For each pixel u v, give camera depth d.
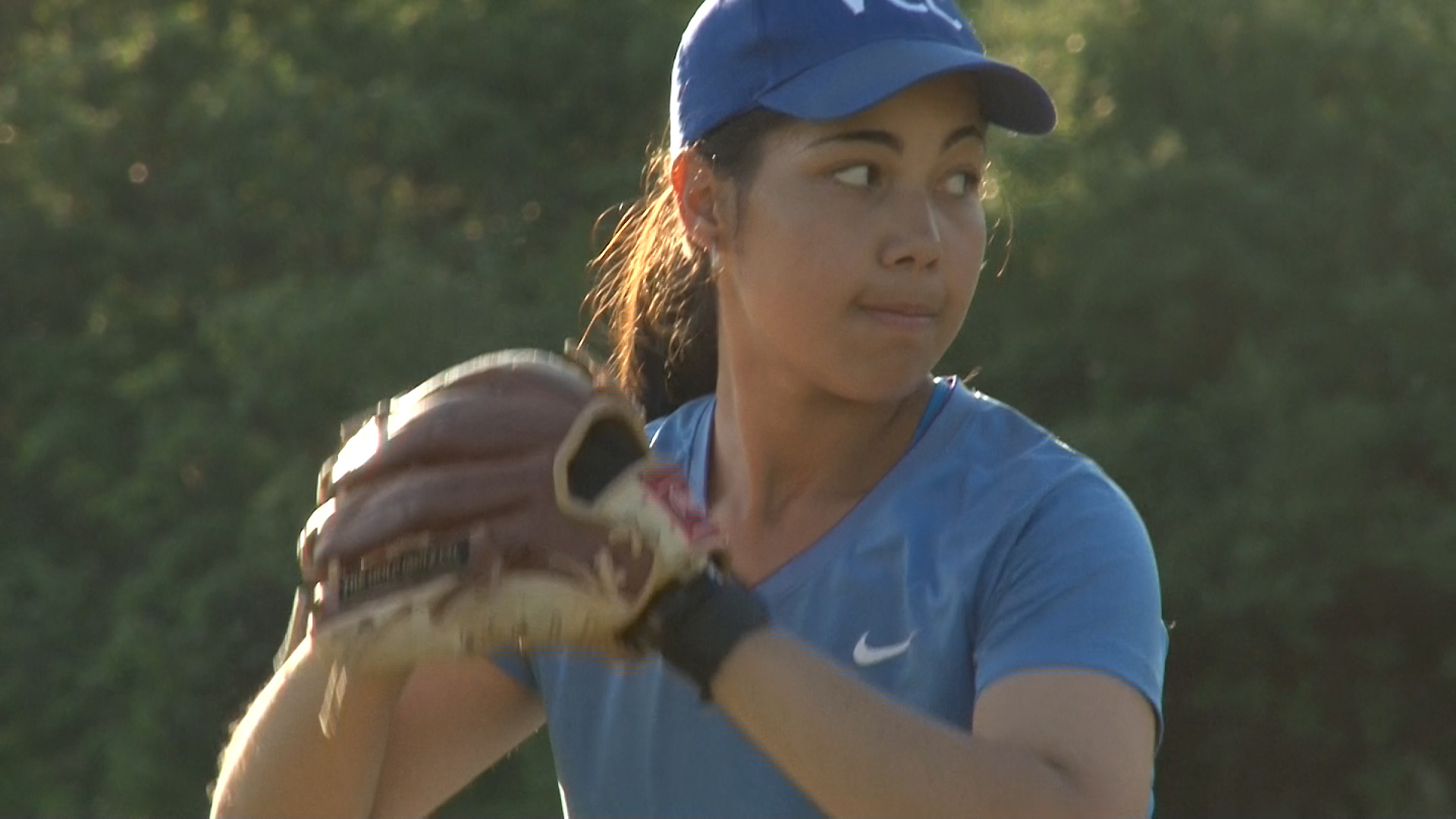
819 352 7.35
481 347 45.72
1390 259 50.97
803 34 7.34
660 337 9.00
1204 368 49.91
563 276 47.81
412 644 6.46
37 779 46.72
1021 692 6.72
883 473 7.65
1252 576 46.41
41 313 56.47
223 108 52.66
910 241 7.20
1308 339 49.31
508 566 6.40
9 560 51.28
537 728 8.77
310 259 54.00
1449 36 54.97
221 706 45.53
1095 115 52.31
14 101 55.28
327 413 46.12
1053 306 49.28
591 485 6.61
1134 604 6.90
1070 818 6.30
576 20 55.53
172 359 50.59
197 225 54.56
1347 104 52.50
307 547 6.70
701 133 7.62
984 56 7.56
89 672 46.25
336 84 55.47
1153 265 47.78
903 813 6.23
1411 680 50.50
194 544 47.47
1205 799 51.94
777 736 6.36
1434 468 49.16
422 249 51.78
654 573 6.38
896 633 7.27
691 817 7.70
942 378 7.89
